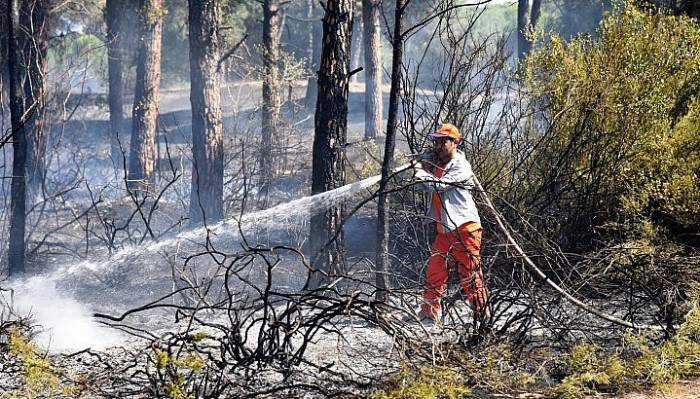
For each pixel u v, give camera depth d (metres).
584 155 9.23
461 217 7.19
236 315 5.75
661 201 8.63
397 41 7.55
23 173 10.84
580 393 5.45
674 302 6.48
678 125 9.25
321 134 8.71
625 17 10.09
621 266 7.18
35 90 14.73
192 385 5.60
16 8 10.74
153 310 8.78
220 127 13.44
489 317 6.79
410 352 5.64
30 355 5.29
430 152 7.70
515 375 5.71
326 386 5.50
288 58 17.11
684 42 10.05
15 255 10.73
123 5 21.98
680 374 5.95
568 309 7.02
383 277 7.66
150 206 14.91
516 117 9.41
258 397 5.37
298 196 14.26
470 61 8.97
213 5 13.41
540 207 8.97
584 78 9.31
